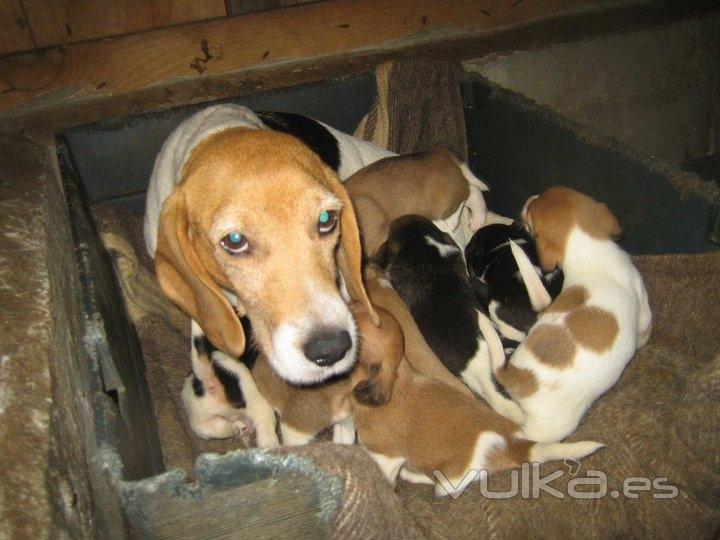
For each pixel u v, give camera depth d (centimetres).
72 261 49
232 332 41
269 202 36
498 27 82
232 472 25
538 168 66
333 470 27
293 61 77
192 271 40
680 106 91
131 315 56
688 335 50
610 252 50
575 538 39
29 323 29
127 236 62
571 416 45
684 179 50
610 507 40
